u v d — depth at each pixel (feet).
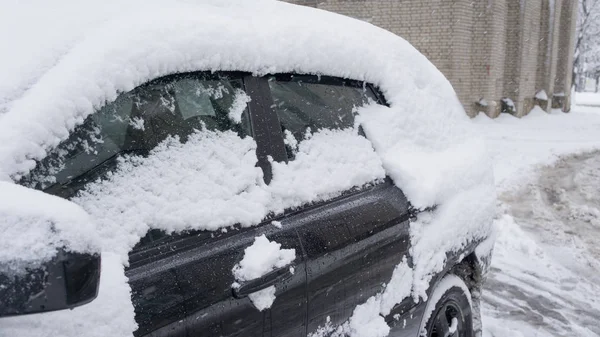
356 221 7.14
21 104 4.38
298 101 7.18
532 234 20.83
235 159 5.88
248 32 6.49
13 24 5.05
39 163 4.34
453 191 9.39
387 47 9.57
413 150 9.11
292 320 5.99
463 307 10.18
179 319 4.82
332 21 8.68
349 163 7.59
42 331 3.92
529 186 29.58
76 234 3.60
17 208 3.55
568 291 15.55
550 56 69.77
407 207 8.32
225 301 5.22
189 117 5.70
